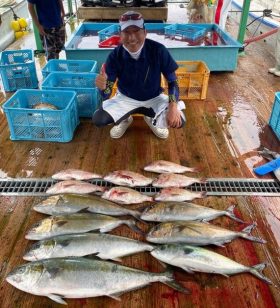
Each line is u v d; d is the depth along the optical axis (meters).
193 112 3.77
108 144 3.18
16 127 3.16
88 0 6.78
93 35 5.70
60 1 4.54
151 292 1.81
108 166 2.85
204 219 2.23
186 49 4.62
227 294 1.80
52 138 3.20
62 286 1.69
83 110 3.61
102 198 2.35
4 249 2.05
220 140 3.24
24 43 6.54
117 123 3.12
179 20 7.12
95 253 1.86
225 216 2.31
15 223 2.25
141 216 2.23
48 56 4.77
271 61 5.38
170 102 2.91
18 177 2.71
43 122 3.11
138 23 2.59
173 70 2.89
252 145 3.17
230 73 4.89
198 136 3.31
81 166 2.85
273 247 2.08
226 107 3.90
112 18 6.73
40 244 1.91
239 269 1.86
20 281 1.70
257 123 3.56
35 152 3.05
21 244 2.08
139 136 3.31
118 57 2.86
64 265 1.73
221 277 1.89
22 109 3.05
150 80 2.95
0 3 6.82
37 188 2.59
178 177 2.58
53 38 4.61
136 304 1.75
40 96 3.46
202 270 1.86
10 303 1.75
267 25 6.07
